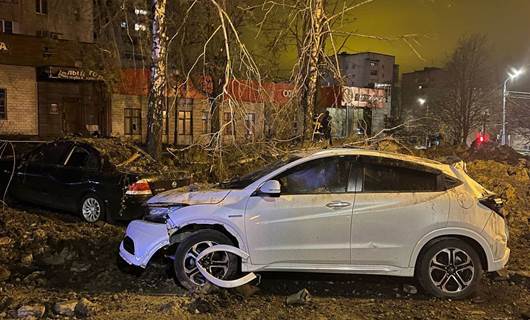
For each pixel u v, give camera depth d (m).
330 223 5.74
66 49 27.00
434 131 21.73
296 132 11.57
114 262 6.89
